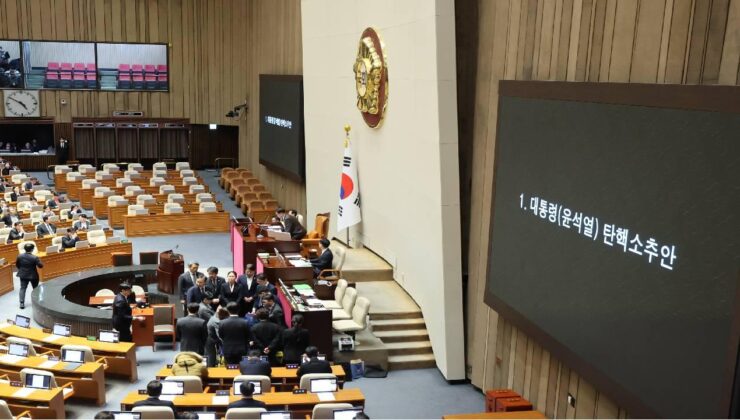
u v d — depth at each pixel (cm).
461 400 1393
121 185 3022
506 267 1263
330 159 2236
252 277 1616
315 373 1212
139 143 3684
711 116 754
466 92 1484
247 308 1600
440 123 1435
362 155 1981
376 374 1499
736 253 716
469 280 1481
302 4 2395
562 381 1118
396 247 1780
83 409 1287
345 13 2038
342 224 2030
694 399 773
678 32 846
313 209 2427
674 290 809
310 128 2408
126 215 2597
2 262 1991
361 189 2008
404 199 1689
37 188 2934
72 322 1633
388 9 1706
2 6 3409
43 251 2239
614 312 929
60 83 3538
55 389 1183
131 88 3616
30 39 3466
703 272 763
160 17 3588
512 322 1238
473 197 1461
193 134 3744
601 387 959
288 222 2044
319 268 1798
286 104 2700
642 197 872
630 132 898
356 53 1973
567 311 1052
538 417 1119
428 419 1297
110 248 2250
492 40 1375
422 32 1494
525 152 1188
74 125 3562
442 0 1409
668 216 823
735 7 760
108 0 3528
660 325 834
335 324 1493
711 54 794
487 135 1396
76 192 3064
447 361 1475
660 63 877
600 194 966
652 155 852
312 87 2362
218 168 3775
